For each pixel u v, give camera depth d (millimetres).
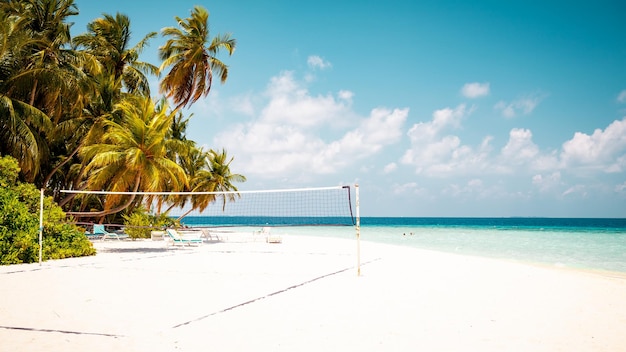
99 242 20766
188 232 24203
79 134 21922
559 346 4594
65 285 8047
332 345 4555
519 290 7984
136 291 7523
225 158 34375
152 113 18578
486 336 4938
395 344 4609
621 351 4445
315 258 13695
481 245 25109
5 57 16250
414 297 7219
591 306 6621
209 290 7711
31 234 11812
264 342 4633
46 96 18016
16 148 15656
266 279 9078
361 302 6777
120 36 24109
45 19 19016
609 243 27094
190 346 4465
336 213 20797
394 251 16734
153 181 16312
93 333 4863
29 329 4984
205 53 23672
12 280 8602
